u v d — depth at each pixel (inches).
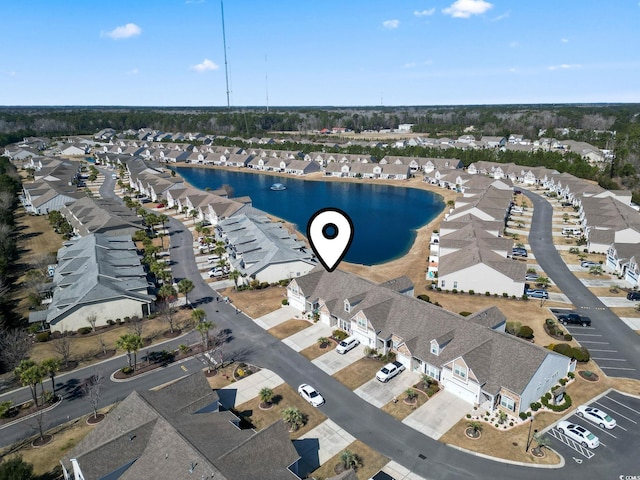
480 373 1953.7
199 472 1365.7
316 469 1648.6
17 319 2878.9
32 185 6427.2
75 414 1985.7
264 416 1946.4
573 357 2282.2
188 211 5570.9
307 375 2237.9
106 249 3730.3
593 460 1667.1
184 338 2613.2
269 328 2706.7
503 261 3181.6
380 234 4869.6
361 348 2465.6
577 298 3048.7
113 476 1461.6
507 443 1758.1
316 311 2874.0
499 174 7549.2
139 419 1631.4
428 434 1818.4
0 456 1738.4
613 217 4306.1
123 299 2829.7
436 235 4505.4
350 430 1851.6
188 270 3710.6
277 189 7406.5
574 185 5994.1
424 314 2354.8
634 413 1918.1
